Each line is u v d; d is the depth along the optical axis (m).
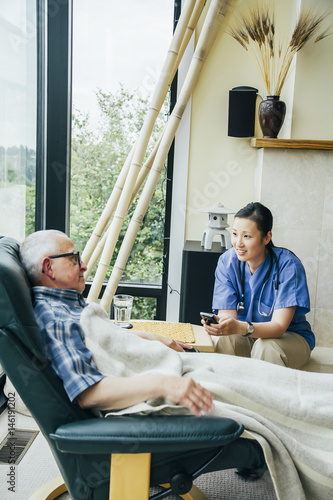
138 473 1.15
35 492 1.54
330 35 2.54
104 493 1.21
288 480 1.25
